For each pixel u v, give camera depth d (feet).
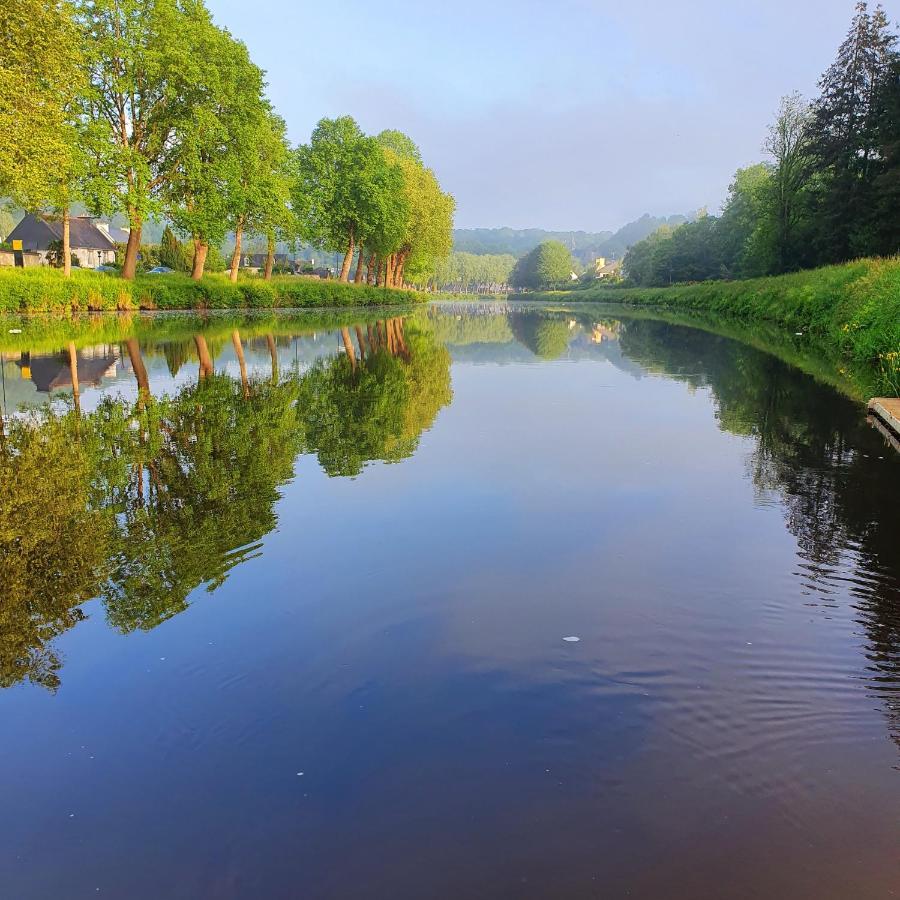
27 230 217.15
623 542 16.07
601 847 7.38
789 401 35.86
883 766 8.64
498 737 9.13
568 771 8.50
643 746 8.96
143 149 111.45
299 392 36.99
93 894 6.93
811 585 13.80
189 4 114.42
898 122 133.69
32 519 17.60
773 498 19.36
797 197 163.94
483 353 62.59
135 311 108.58
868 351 51.01
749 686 10.31
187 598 13.23
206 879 7.07
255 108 124.36
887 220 132.26
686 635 11.81
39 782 8.48
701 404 34.96
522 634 11.81
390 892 6.86
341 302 161.07
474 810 7.89
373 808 7.94
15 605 13.10
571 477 21.40
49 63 67.87
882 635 11.84
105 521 17.38
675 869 7.10
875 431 28.19
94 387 37.78
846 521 17.49
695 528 17.01
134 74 104.88
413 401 35.01
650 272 311.06
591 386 41.22
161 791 8.29
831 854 7.29
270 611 12.67
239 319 101.50
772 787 8.27
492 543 15.94
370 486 20.31
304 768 8.61
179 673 10.71
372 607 12.80
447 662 10.94
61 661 11.14
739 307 139.23
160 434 26.73
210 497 19.24
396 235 180.24
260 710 9.77
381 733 9.24
